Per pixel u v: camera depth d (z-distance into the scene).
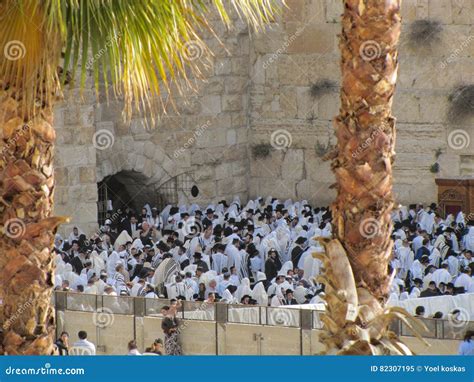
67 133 58.25
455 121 63.69
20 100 13.44
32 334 13.65
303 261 50.62
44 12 13.28
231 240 53.53
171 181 66.00
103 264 49.22
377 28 14.60
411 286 46.25
